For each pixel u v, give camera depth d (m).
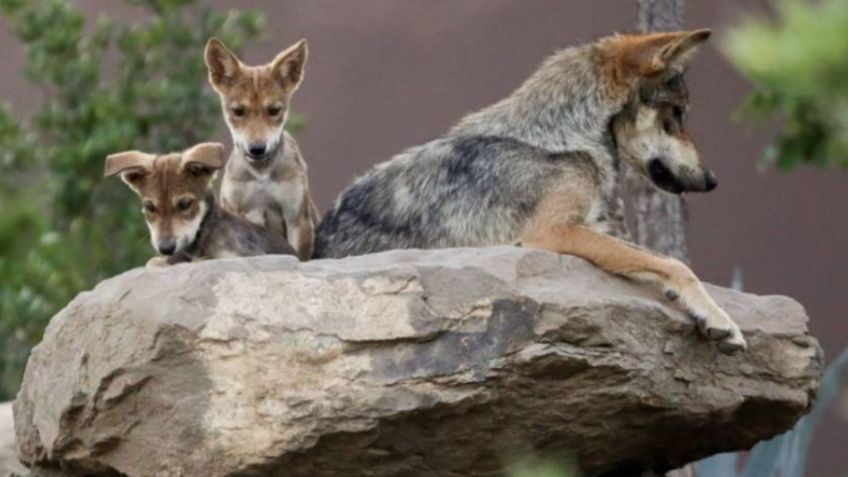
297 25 26.41
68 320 9.74
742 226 25.09
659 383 9.01
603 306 8.74
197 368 8.78
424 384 8.42
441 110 26.03
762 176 25.02
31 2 21.70
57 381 9.73
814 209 25.19
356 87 26.39
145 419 9.04
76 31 21.56
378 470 8.81
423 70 26.19
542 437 8.97
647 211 15.16
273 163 12.91
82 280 20.61
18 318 19.67
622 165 10.93
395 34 26.34
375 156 26.19
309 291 8.70
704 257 25.11
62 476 10.29
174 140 21.31
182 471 8.90
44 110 21.30
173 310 8.84
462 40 26.06
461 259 8.98
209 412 8.73
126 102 21.31
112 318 9.21
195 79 21.55
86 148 20.47
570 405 8.81
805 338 9.94
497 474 9.05
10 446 12.02
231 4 26.22
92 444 9.41
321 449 8.62
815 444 25.03
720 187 24.97
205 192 11.73
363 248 10.93
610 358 8.72
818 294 25.20
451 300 8.54
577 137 10.56
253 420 8.63
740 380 9.61
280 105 13.20
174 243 11.33
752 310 9.96
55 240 19.47
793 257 25.17
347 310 8.58
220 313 8.75
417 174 10.95
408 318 8.47
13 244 17.52
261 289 8.77
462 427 8.69
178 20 21.86
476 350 8.46
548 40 25.52
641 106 10.71
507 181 10.41
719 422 9.69
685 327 9.20
